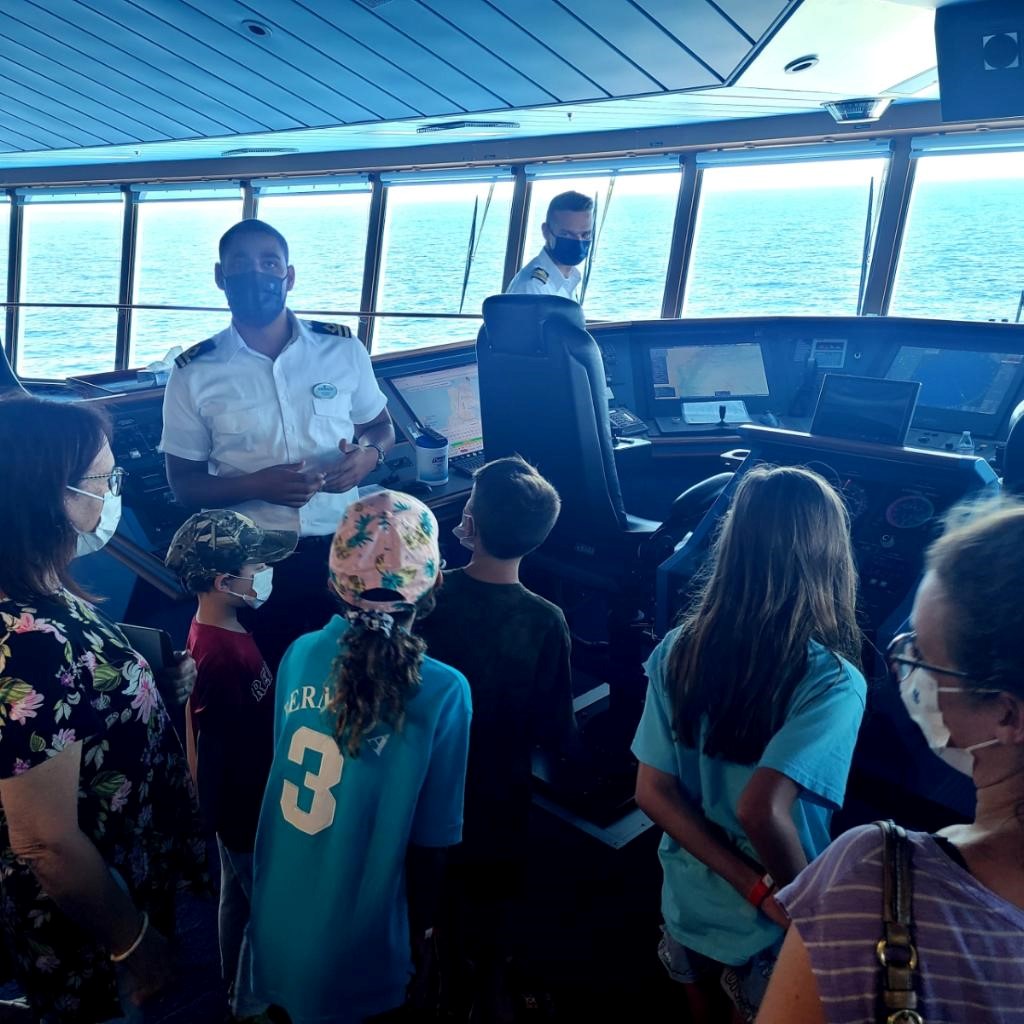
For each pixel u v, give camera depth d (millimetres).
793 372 4293
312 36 4227
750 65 3615
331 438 2496
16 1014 1684
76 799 1110
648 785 1354
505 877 1775
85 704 1120
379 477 3338
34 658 1083
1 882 1182
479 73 4461
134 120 6703
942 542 719
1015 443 1937
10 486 1114
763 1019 685
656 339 4391
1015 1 2799
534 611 1681
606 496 2645
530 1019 1809
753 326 4375
